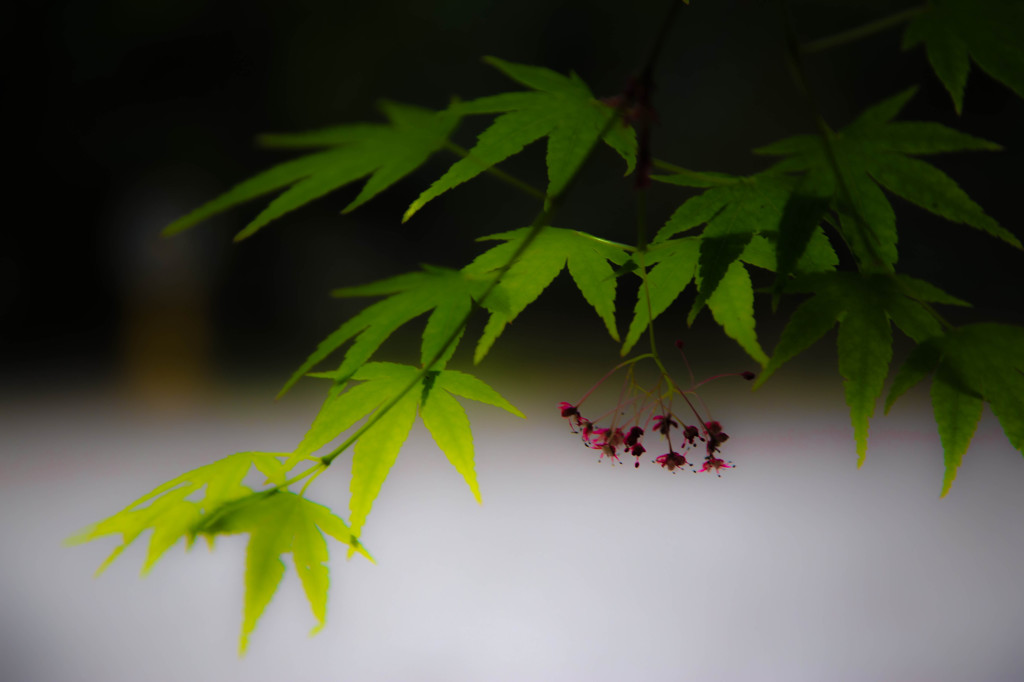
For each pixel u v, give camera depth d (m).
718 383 10.13
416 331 11.97
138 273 14.05
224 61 13.23
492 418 8.91
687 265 1.26
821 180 0.98
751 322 1.27
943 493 0.98
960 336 0.96
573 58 13.06
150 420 9.03
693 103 12.69
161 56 13.02
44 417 9.30
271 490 1.07
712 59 12.38
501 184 13.63
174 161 13.84
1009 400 0.95
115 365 12.09
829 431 8.58
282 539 1.03
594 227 11.91
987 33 0.83
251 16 12.90
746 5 11.73
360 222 14.53
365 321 1.10
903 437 8.42
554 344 12.16
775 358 0.99
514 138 1.09
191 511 1.05
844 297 0.99
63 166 13.68
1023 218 11.85
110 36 12.64
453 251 14.48
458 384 1.21
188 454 7.43
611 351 11.73
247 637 0.97
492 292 1.19
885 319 0.99
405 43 13.23
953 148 0.90
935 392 0.98
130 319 13.91
